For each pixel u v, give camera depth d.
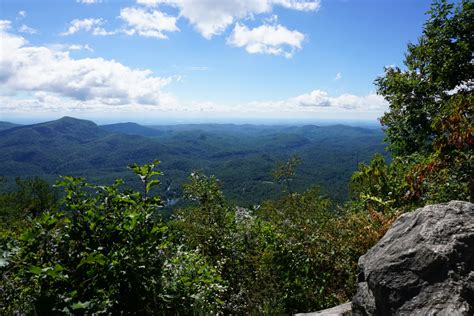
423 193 5.28
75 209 3.29
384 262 2.79
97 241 3.12
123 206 3.47
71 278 2.88
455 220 2.78
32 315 2.54
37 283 2.99
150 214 3.42
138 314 3.12
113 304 2.98
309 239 5.48
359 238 5.00
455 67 9.56
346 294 4.81
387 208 5.71
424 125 9.66
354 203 7.64
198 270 4.28
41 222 3.07
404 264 2.64
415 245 2.69
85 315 2.56
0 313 2.86
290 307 4.82
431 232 2.71
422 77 10.48
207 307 3.80
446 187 4.89
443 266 2.46
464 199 4.67
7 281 3.03
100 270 2.93
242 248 6.51
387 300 2.60
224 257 6.16
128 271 3.05
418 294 2.44
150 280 3.23
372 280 2.80
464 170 4.87
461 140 4.82
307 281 5.00
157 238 3.29
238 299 4.85
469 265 2.45
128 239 3.23
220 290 4.45
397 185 6.62
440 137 5.29
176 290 3.49
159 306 3.25
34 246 2.95
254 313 4.30
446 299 2.28
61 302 2.53
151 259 3.41
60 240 3.06
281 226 6.30
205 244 6.46
